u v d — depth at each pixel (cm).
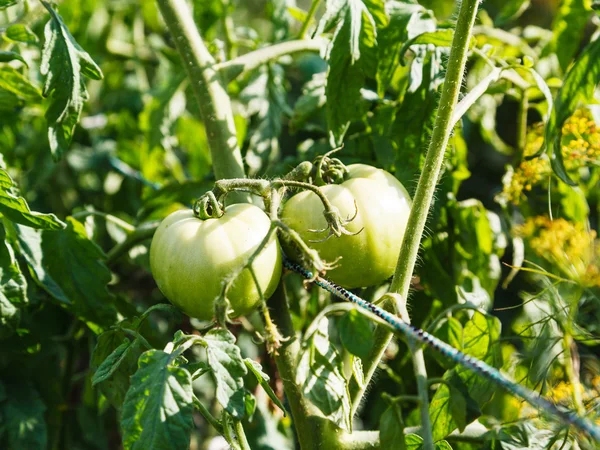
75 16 108
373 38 73
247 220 63
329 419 66
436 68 76
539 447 67
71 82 68
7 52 70
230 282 58
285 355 68
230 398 58
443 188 82
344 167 68
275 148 92
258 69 93
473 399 60
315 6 81
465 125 96
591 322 76
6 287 71
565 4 83
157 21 119
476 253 83
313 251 58
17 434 77
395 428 58
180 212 65
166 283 63
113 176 112
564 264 67
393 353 82
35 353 82
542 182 85
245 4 158
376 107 83
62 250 76
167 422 57
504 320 107
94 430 95
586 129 75
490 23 97
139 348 68
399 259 63
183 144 101
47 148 102
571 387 66
